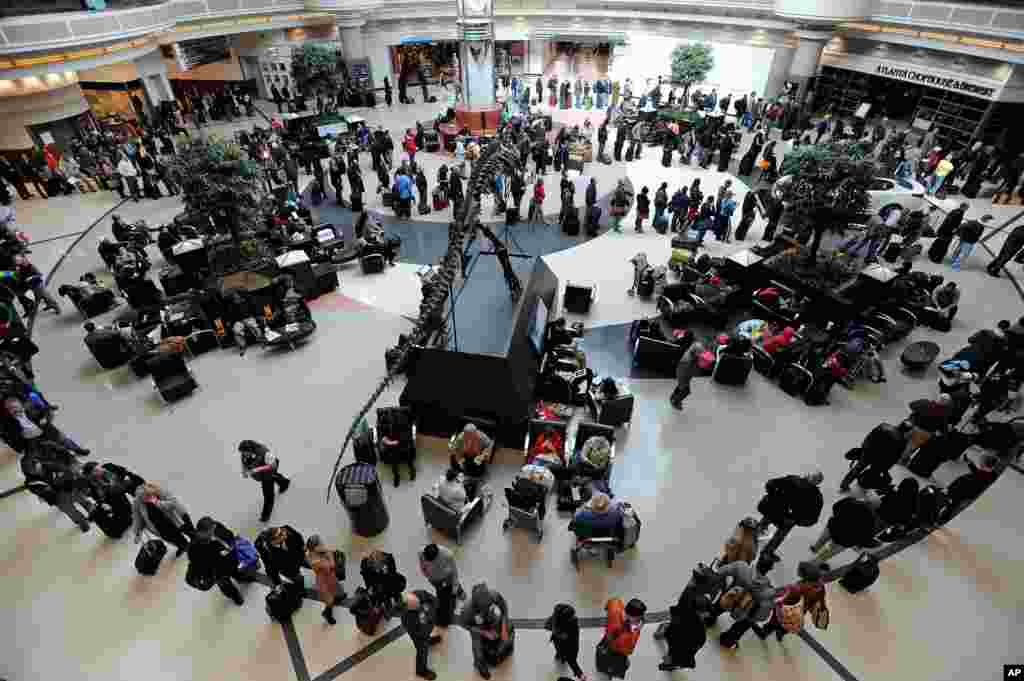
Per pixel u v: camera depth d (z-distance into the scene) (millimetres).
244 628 6848
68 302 13805
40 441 7988
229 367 11359
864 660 6469
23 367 10250
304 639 6719
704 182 20547
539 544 7738
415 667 6406
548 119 24938
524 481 7430
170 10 24719
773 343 10719
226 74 33250
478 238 16266
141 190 20875
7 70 17516
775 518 6977
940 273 14508
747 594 6070
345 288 14109
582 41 31844
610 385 9219
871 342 10852
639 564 7496
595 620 6828
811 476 6875
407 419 8398
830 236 14664
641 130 24766
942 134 23094
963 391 9289
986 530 7977
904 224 15539
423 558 6090
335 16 29938
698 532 7922
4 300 12008
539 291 11750
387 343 12008
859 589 7105
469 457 8547
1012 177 17719
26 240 15414
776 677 6301
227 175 12969
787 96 27391
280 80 31438
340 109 30703
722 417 9914
